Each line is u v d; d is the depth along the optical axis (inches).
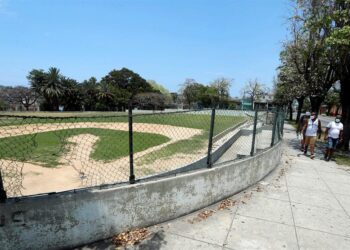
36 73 2605.8
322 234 169.9
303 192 246.8
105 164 326.3
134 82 3289.9
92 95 2807.6
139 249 144.0
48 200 131.6
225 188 215.6
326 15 476.4
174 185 175.3
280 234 167.2
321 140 643.5
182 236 158.7
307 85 666.8
